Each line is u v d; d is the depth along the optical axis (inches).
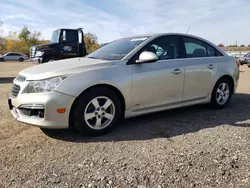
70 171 104.7
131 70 150.9
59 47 498.9
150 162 111.3
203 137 140.5
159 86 161.8
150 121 170.6
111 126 147.3
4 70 666.8
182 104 177.5
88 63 147.6
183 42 180.7
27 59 1472.7
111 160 113.7
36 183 96.2
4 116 178.2
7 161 113.0
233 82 208.2
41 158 116.0
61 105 130.1
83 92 136.4
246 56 816.3
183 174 101.7
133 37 183.6
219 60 197.9
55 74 132.5
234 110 200.5
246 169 105.1
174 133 147.6
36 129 152.3
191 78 177.8
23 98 133.0
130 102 152.0
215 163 110.1
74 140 136.8
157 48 166.7
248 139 136.6
